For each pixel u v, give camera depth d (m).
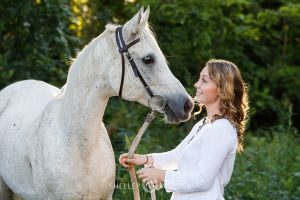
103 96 5.34
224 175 4.90
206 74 4.94
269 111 15.01
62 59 10.53
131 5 12.27
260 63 15.87
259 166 9.08
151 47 5.18
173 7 11.85
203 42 12.36
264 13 14.67
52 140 5.52
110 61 5.23
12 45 10.65
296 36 16.42
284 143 9.61
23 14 10.05
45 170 5.50
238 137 4.95
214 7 12.82
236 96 4.93
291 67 15.38
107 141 5.68
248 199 8.17
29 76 10.23
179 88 5.15
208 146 4.76
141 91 5.19
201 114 11.85
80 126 5.33
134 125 10.71
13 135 6.19
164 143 10.96
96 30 11.59
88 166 5.38
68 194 5.43
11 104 6.75
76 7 11.58
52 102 5.86
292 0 15.43
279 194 8.03
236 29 13.50
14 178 6.11
